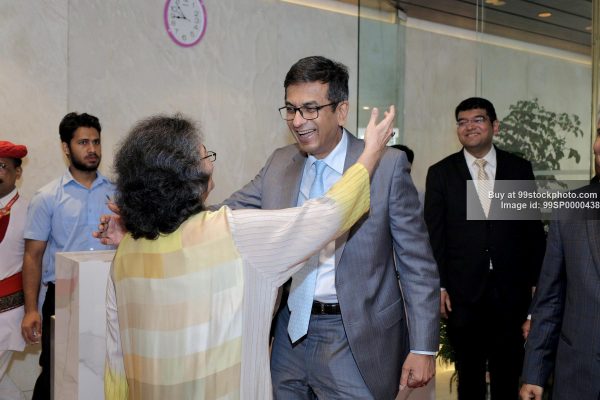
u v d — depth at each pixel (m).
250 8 4.55
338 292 1.62
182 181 1.29
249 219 1.30
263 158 4.66
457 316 2.81
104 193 3.03
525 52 2.71
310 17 4.89
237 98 4.50
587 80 2.45
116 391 1.41
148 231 1.29
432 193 2.92
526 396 1.86
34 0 3.58
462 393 2.87
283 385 1.74
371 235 1.63
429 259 1.68
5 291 2.89
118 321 1.38
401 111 3.85
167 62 4.14
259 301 1.31
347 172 1.43
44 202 2.92
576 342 1.69
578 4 2.47
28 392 3.70
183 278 1.26
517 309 2.77
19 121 3.56
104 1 3.85
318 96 1.59
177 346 1.25
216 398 1.25
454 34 5.45
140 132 1.32
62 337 2.00
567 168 2.57
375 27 3.73
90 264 1.85
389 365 1.66
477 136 2.81
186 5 4.21
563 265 1.83
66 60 3.71
